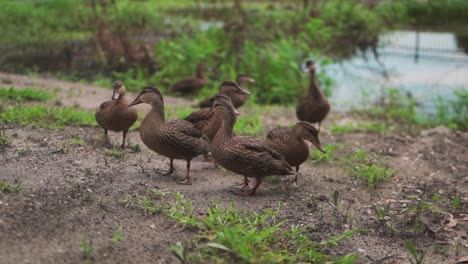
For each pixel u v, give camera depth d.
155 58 8.56
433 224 4.65
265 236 4.24
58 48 9.30
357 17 11.23
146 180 4.76
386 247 4.41
